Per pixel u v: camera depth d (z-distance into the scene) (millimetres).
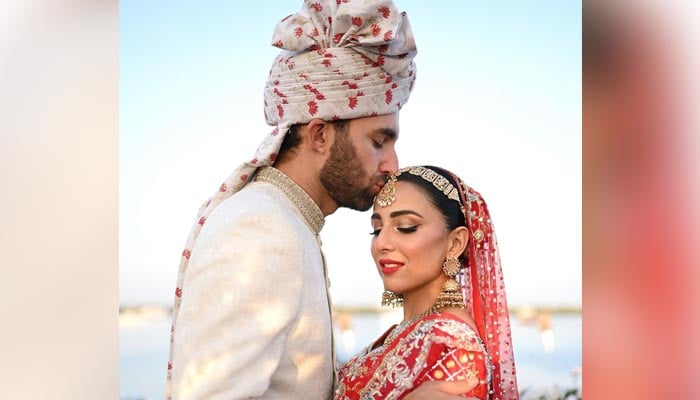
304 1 2170
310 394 1961
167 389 2109
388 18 2053
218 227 1912
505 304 2172
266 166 2137
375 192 2184
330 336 2039
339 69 2070
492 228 2199
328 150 2117
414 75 2252
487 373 2008
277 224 1909
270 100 2178
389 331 2203
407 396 1896
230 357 1753
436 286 2123
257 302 1814
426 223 2082
